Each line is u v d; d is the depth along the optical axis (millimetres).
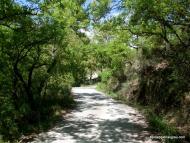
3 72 17578
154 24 14547
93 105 26125
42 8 15289
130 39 21266
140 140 13633
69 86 35438
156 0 13195
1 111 15672
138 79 27031
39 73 22500
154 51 23281
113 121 18422
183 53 15898
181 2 13359
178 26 17172
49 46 22266
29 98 19969
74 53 26609
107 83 42500
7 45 16875
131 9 14336
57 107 22031
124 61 31828
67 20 18375
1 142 12852
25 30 16422
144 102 23922
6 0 14055
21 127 15773
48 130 16031
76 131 15727
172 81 19203
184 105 16109
